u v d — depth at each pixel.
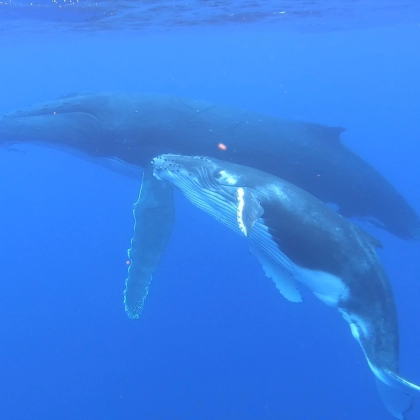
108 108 12.98
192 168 8.48
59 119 13.12
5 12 24.38
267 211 8.05
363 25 40.09
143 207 11.38
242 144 12.26
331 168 12.98
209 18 30.16
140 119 12.56
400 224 15.09
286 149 12.49
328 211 8.41
